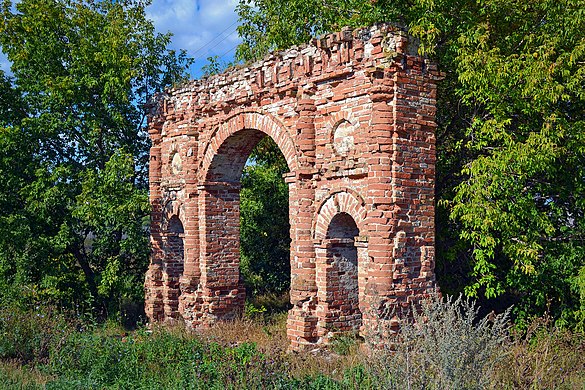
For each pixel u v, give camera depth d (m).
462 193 12.85
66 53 21.89
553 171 12.73
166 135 19.14
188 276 17.55
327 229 13.02
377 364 8.25
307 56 13.39
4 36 21.22
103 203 19.30
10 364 11.76
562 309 13.25
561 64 11.91
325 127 13.12
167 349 11.99
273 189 24.86
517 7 13.02
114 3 24.09
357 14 17.31
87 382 10.23
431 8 13.02
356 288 13.39
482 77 12.15
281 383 9.34
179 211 18.42
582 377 10.25
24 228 19.53
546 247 13.62
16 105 21.31
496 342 7.58
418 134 12.01
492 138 12.88
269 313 20.08
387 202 11.59
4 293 17.48
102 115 21.61
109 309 21.11
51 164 21.17
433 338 7.75
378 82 11.68
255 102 15.35
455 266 15.23
